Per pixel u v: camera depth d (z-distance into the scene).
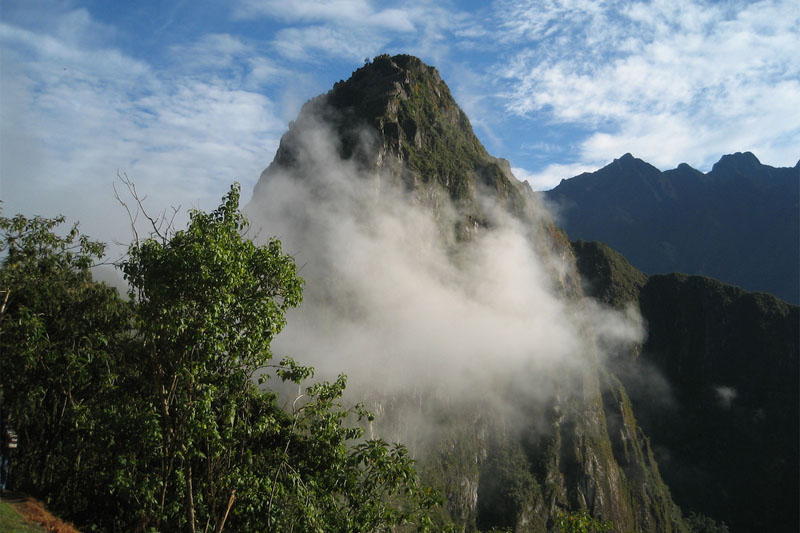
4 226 19.67
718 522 133.25
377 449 15.87
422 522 15.91
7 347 18.28
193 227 14.61
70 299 19.41
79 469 19.22
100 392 19.36
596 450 120.19
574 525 16.66
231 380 15.29
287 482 15.32
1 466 19.14
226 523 17.06
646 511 122.19
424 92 158.00
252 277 15.06
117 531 18.03
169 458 14.41
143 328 14.29
